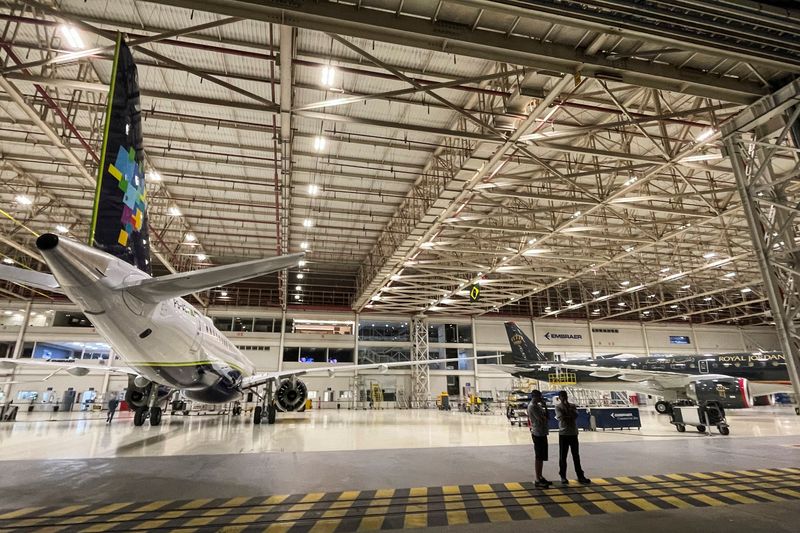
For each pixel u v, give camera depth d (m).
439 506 6.32
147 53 10.66
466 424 21.66
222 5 9.11
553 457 10.67
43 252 6.47
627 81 11.33
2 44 11.62
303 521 5.63
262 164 19.34
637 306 43.19
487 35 10.44
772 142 11.25
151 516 5.87
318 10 9.37
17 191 22.12
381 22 9.73
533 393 7.89
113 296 7.70
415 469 9.12
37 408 32.03
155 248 26.27
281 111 13.12
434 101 15.13
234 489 7.38
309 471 8.90
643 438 15.20
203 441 13.77
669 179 21.02
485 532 5.18
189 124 16.70
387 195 22.62
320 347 39.34
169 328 10.31
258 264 6.36
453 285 35.81
